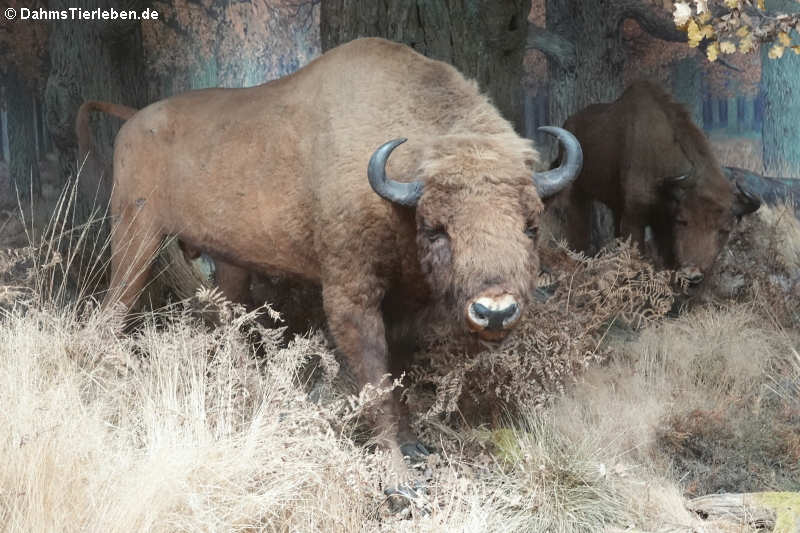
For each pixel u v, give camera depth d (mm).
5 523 2740
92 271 6023
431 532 3111
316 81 4258
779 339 5738
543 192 3605
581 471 3670
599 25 10859
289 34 13656
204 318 5566
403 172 3721
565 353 4301
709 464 4062
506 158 3428
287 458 3152
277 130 4309
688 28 3918
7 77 14148
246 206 4426
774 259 7293
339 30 6008
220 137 4602
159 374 3623
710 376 5078
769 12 4383
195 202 4676
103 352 3947
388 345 4422
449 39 5938
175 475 2891
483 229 3246
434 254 3443
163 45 12492
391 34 5934
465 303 3234
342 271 3938
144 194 4945
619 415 4332
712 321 5867
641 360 5059
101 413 3457
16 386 3312
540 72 15641
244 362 3795
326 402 4250
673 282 6465
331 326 4016
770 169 13031
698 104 14672
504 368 4184
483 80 6047
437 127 3857
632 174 7141
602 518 3457
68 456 2955
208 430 3256
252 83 13367
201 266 7547
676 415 4289
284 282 5559
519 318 3230
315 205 4051
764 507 3379
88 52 8164
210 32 12906
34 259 4574
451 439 4098
